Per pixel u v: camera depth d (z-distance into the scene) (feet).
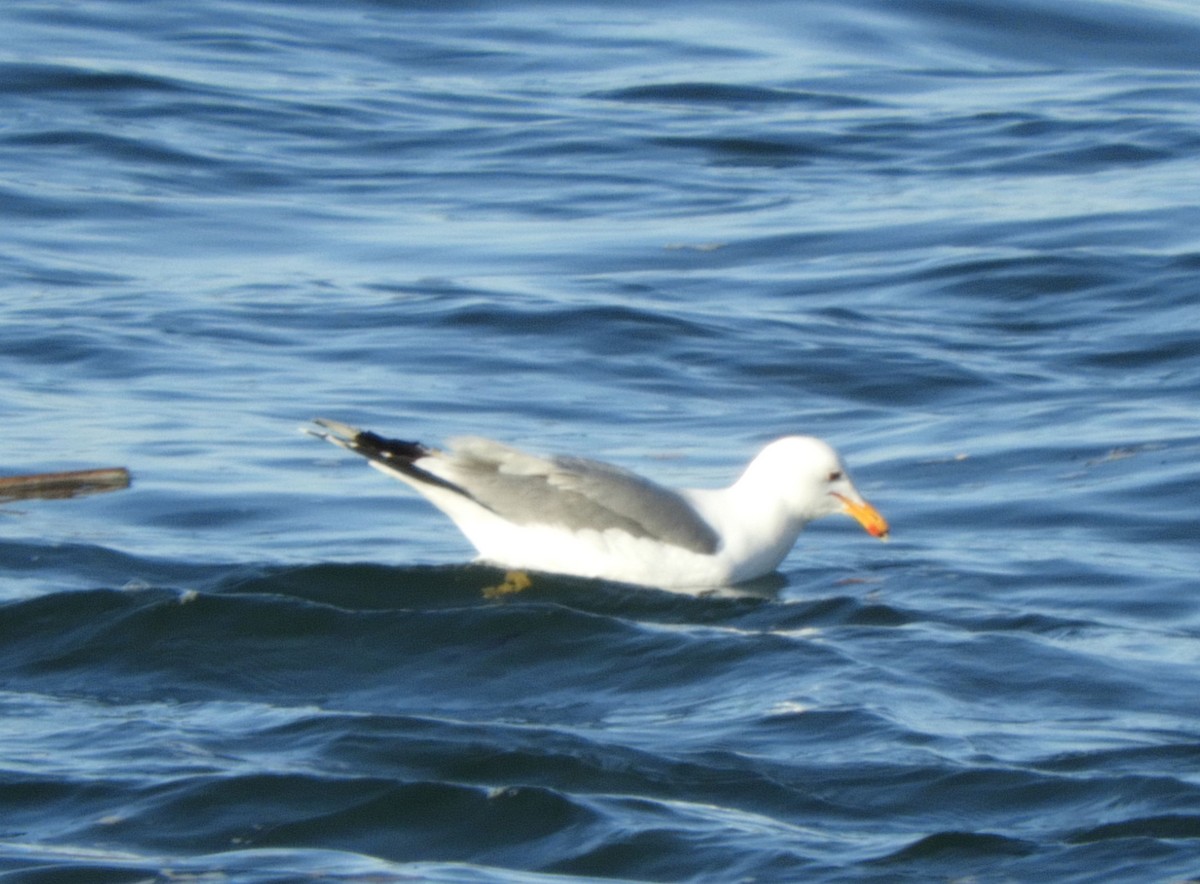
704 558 41.24
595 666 35.55
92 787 28.37
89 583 39.96
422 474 41.37
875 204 80.23
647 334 63.26
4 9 105.70
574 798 28.30
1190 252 71.77
